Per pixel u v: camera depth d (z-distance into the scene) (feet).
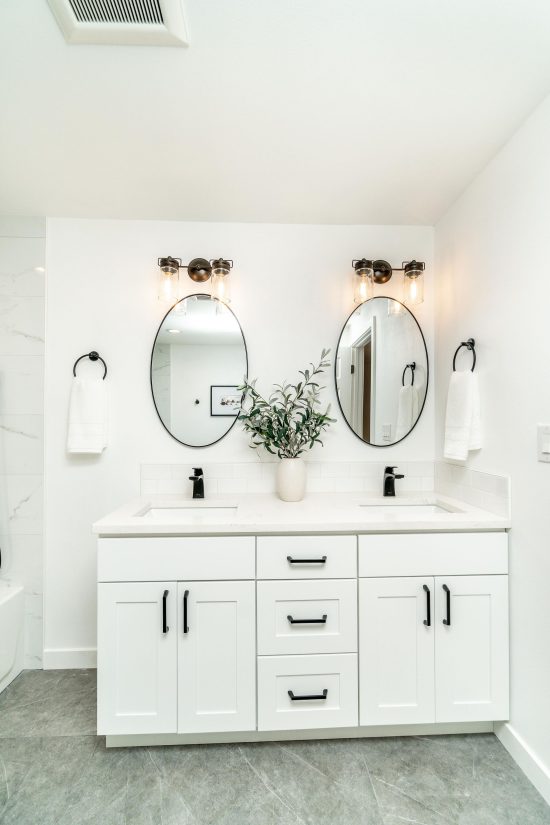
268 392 6.83
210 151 5.08
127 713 4.69
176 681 4.72
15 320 6.56
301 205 6.36
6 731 5.16
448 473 6.43
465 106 4.38
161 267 6.43
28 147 4.99
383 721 4.83
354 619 4.85
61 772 4.54
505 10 3.34
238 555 4.79
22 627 6.42
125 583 4.73
